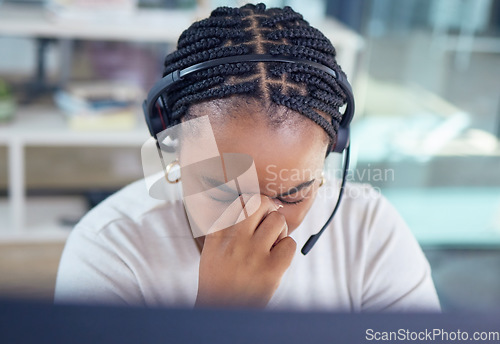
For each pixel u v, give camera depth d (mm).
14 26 2021
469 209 2453
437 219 2381
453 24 2545
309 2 2459
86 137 2152
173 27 2127
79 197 2465
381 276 827
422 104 2611
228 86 591
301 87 605
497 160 2570
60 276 740
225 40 616
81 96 2197
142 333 293
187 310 297
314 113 604
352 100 661
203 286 585
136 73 2402
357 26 2539
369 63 2562
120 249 758
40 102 2369
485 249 2199
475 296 1824
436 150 2574
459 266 2061
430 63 2574
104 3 2148
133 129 2219
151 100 644
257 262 588
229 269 587
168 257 764
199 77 608
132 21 2164
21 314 293
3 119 2139
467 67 2586
